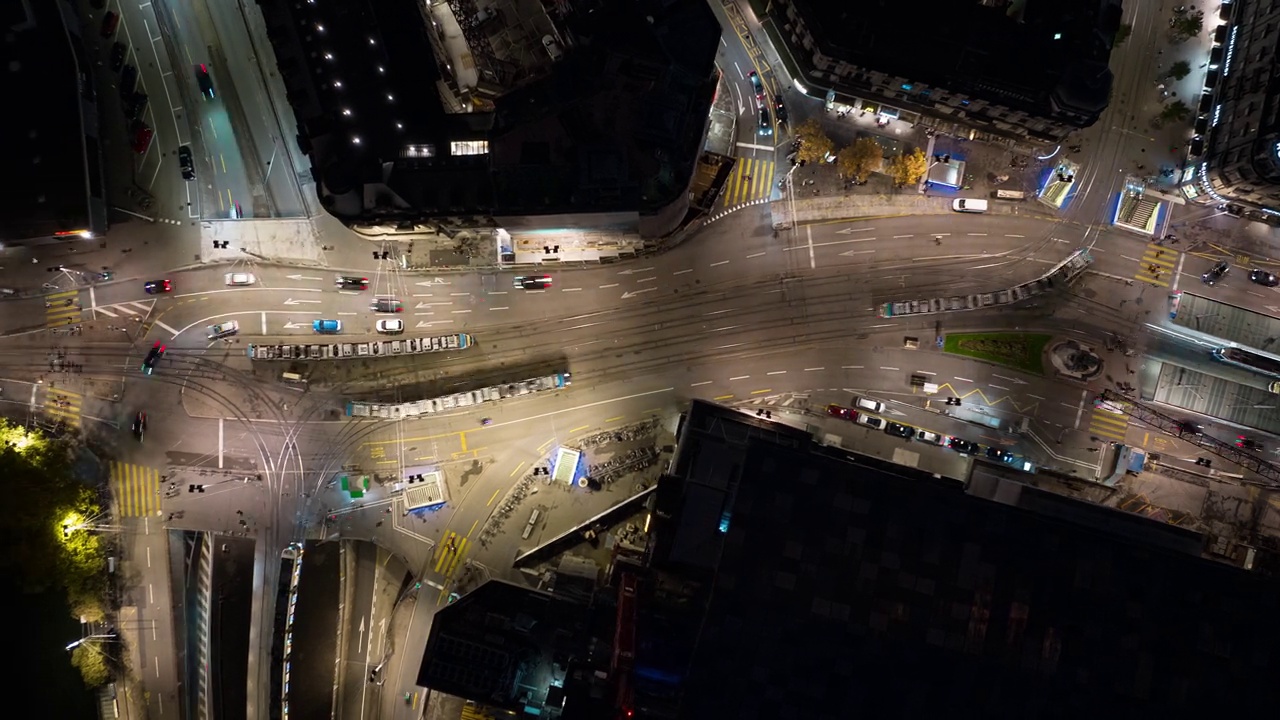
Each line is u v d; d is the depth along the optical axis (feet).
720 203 402.72
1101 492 384.06
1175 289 397.19
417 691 378.94
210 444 393.09
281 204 400.88
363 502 390.83
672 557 327.06
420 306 399.03
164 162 401.49
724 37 402.11
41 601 373.61
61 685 371.35
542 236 391.45
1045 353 395.75
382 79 363.97
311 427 394.52
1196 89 398.42
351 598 388.16
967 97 371.15
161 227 400.06
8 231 376.68
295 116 376.07
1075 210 401.08
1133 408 390.63
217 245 399.65
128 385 394.32
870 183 401.70
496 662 330.34
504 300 399.65
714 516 330.34
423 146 354.74
